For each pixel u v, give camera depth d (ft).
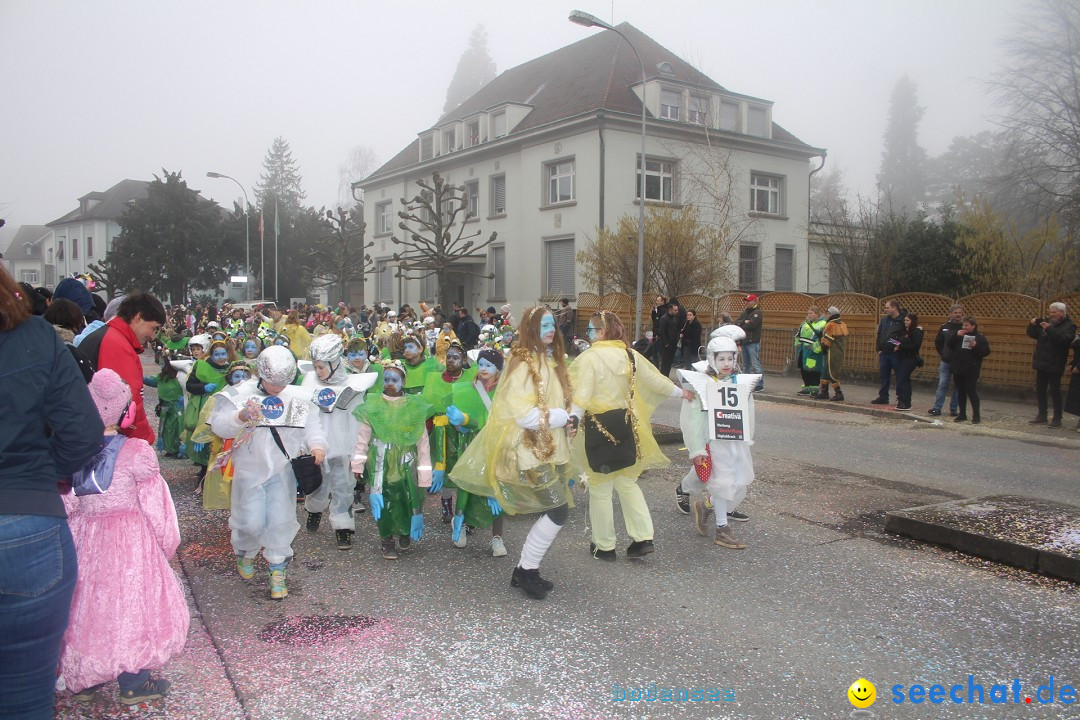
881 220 81.51
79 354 13.43
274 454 15.12
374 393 17.83
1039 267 67.77
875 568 17.29
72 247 211.00
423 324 57.98
